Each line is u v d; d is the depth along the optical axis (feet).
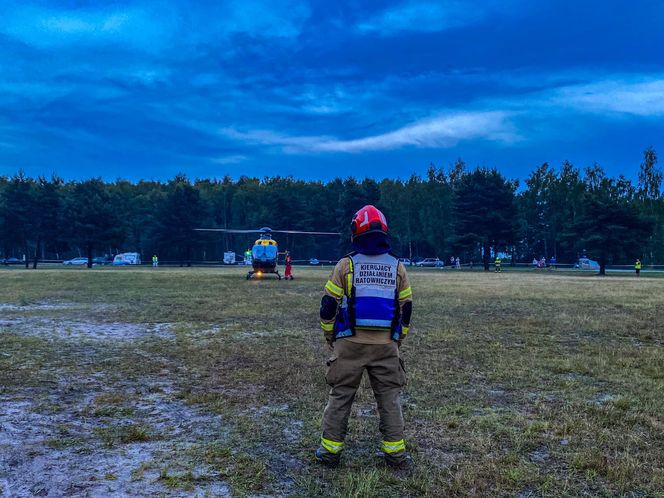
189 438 14.25
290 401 17.90
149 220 302.86
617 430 15.14
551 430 15.06
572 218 255.29
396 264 12.85
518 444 13.84
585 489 11.31
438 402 17.92
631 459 12.76
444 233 279.49
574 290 73.31
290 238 305.12
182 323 37.24
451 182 286.66
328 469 12.27
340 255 315.78
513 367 23.40
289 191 315.58
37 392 18.84
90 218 200.23
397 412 12.55
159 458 12.75
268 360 24.54
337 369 12.53
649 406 17.49
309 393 18.84
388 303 12.53
